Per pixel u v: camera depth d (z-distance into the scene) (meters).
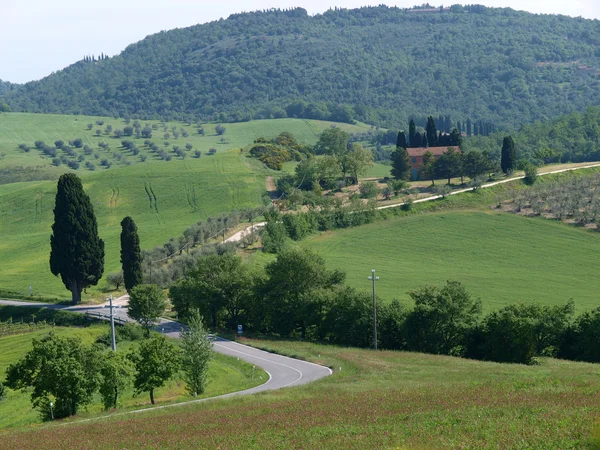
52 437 75.50
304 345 151.38
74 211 198.00
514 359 133.88
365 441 57.41
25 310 194.62
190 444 63.50
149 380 105.69
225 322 183.38
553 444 52.69
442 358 127.25
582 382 82.19
